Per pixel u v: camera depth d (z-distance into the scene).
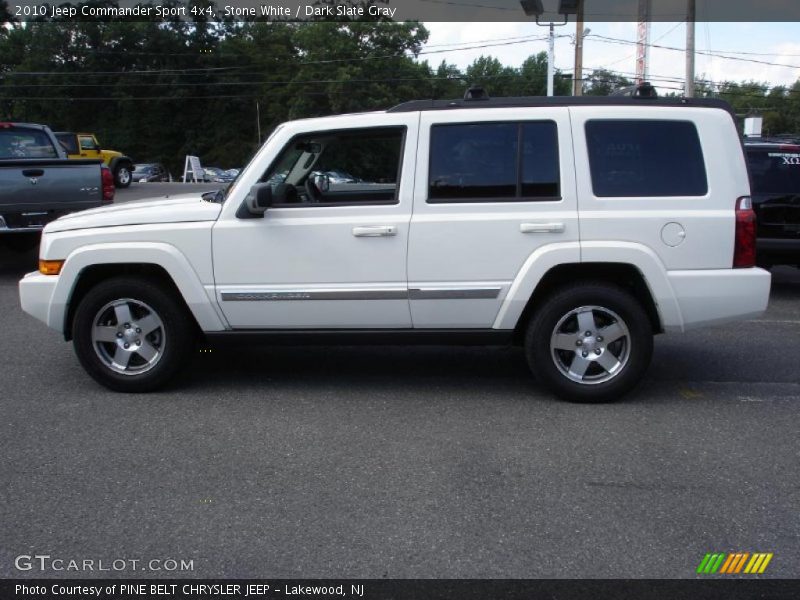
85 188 10.17
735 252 5.13
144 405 5.35
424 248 5.18
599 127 5.16
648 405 5.36
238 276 5.31
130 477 4.17
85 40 67.31
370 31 48.75
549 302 5.24
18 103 66.06
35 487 4.05
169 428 4.90
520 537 3.53
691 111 5.16
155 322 5.49
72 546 3.47
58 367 6.29
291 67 66.38
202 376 6.06
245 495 3.95
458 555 3.38
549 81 23.50
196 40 67.56
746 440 4.70
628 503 3.86
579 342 5.29
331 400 5.47
